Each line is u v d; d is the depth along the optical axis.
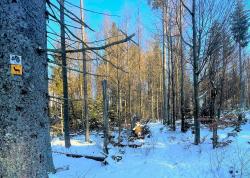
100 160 12.20
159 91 49.94
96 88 35.72
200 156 11.15
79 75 25.34
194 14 14.84
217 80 15.94
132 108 37.53
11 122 2.18
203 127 20.23
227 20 14.62
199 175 9.13
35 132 2.31
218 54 14.89
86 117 19.66
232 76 26.52
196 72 15.05
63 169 10.23
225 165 9.56
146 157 12.34
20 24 2.25
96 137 22.03
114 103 31.30
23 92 2.23
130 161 11.80
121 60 26.44
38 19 2.43
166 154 12.71
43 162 2.38
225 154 10.72
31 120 2.28
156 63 46.94
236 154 10.52
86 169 10.72
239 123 19.09
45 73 2.51
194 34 14.95
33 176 2.26
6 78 2.17
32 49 2.33
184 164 10.49
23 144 2.22
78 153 13.72
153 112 49.62
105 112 13.31
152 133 21.25
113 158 11.82
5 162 2.16
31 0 2.37
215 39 14.40
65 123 16.88
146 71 47.03
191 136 17.19
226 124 18.11
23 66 2.24
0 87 2.16
